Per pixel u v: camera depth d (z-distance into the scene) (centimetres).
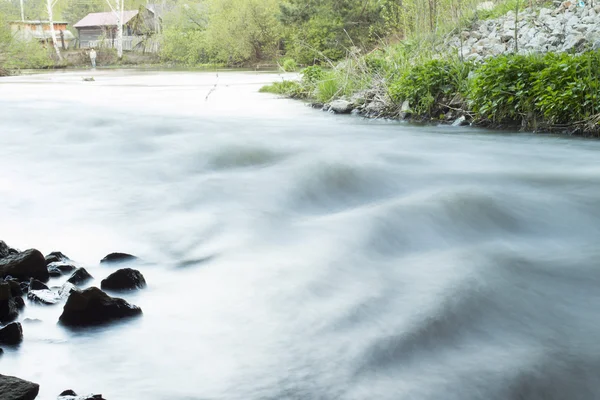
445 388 274
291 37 4084
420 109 1249
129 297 380
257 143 882
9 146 949
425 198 562
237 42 4997
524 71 1066
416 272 407
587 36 1177
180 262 444
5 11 8312
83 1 9506
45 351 314
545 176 655
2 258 415
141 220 552
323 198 627
